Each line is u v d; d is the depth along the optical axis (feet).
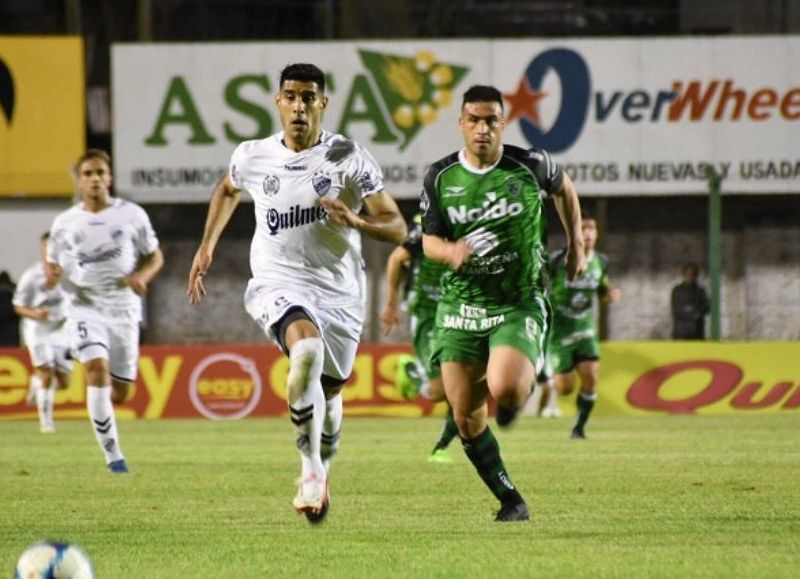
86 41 227.40
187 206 220.23
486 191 73.20
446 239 75.00
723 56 212.64
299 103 75.51
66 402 195.52
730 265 216.95
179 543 68.85
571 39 212.84
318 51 214.28
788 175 213.05
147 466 116.16
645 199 218.59
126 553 65.51
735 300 217.15
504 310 74.13
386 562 61.52
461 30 233.55
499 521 76.23
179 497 91.15
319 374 70.33
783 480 99.45
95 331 110.63
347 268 77.61
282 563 61.62
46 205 216.54
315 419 69.62
